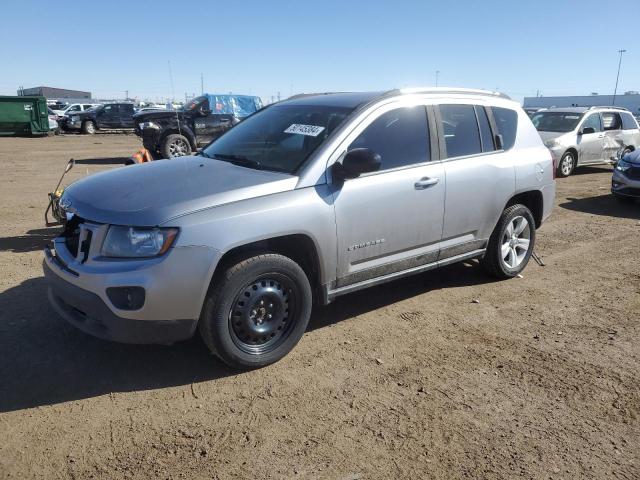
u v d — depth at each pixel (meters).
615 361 4.01
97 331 3.38
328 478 2.74
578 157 13.53
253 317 3.65
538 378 3.75
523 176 5.34
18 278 5.33
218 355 3.57
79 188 3.90
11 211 8.56
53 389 3.47
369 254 4.18
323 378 3.68
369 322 4.59
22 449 2.91
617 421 3.28
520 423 3.24
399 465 2.85
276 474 2.76
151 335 3.32
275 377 3.68
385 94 4.41
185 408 3.30
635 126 14.95
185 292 3.28
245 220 3.44
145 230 3.24
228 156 4.41
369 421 3.21
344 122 4.09
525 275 5.89
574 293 5.38
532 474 2.81
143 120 14.73
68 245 3.71
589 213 9.33
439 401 3.44
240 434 3.07
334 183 3.89
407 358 3.99
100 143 23.62
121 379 3.60
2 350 3.92
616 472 2.84
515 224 5.54
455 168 4.69
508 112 5.46
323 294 4.01
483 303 5.05
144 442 2.99
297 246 3.92
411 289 5.38
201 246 3.28
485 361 3.97
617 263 6.41
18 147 20.61
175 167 4.15
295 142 4.16
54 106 47.59
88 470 2.77
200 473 2.76
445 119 4.75
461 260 5.05
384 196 4.14
